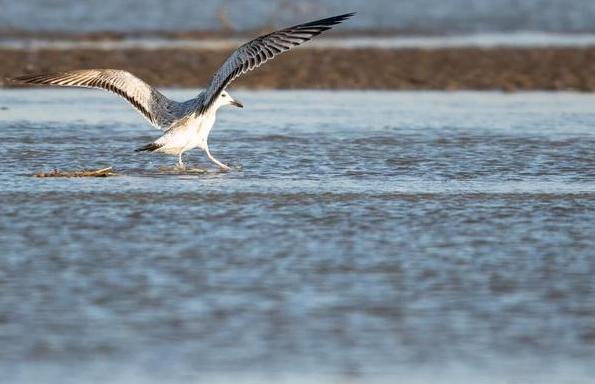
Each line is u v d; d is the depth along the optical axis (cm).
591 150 2102
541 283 1282
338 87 3084
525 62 3475
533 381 1022
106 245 1423
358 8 5572
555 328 1145
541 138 2233
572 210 1623
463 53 3675
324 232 1493
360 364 1057
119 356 1071
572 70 3331
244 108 2677
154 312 1183
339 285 1271
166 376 1028
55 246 1416
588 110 2664
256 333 1130
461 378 1028
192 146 1808
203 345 1099
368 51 3703
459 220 1559
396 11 5466
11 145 2109
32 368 1043
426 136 2256
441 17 5238
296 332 1131
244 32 4559
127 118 2486
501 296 1237
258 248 1415
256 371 1040
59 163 1945
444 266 1344
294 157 2023
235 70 1587
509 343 1106
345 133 2289
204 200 1666
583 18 5291
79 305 1202
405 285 1273
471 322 1162
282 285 1270
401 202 1664
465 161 1994
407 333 1130
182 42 4122
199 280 1286
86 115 2517
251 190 1739
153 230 1495
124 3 5491
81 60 3409
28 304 1203
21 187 1742
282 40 1566
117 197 1680
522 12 5500
